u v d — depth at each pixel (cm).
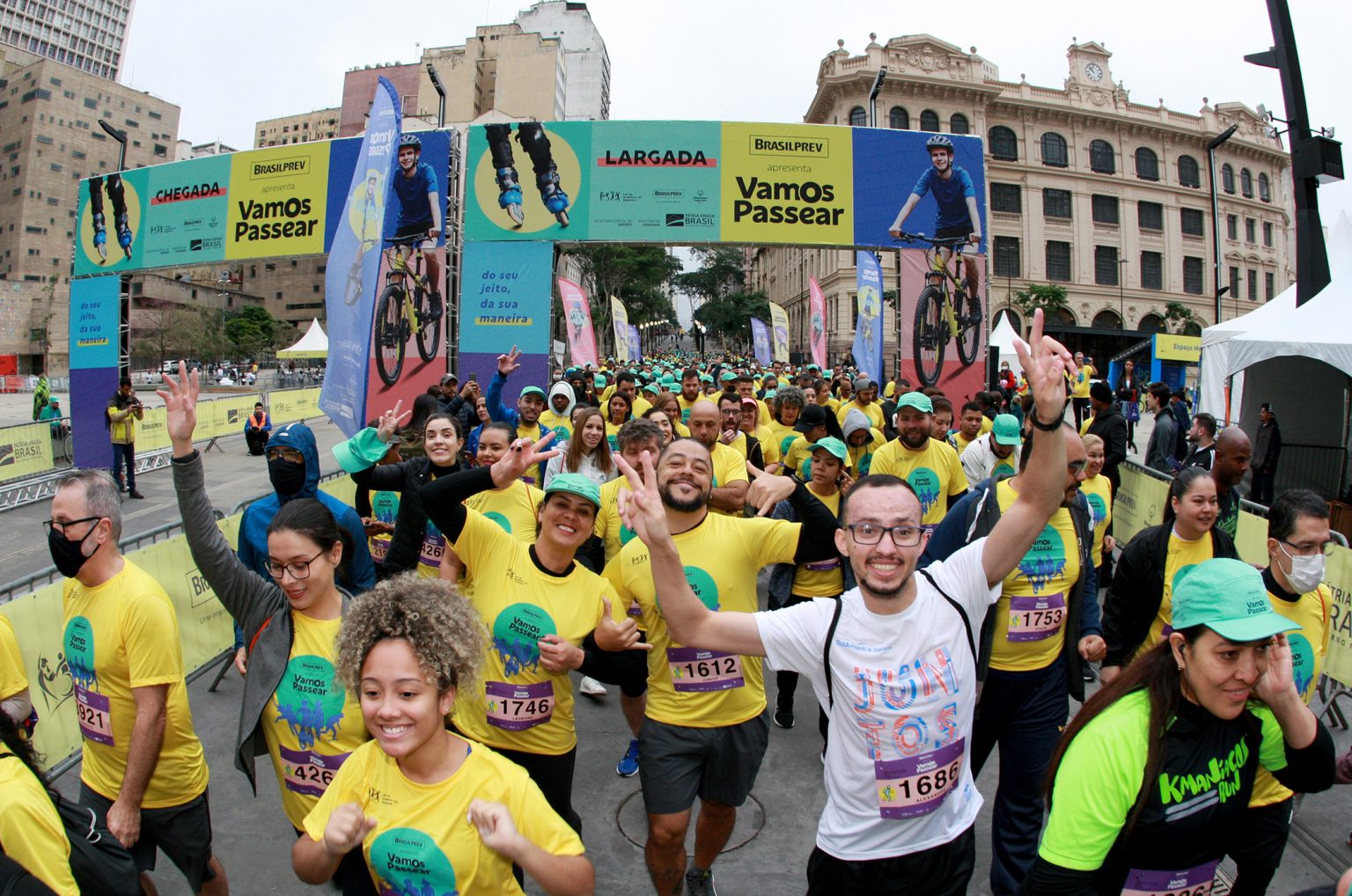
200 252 1370
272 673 261
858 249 1229
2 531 1030
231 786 413
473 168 1225
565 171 1205
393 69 7550
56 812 182
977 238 1217
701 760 307
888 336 4759
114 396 1205
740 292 7962
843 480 509
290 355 2950
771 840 367
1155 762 177
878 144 1203
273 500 371
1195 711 185
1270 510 307
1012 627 319
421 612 179
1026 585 321
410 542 362
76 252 1473
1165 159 5384
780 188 1195
